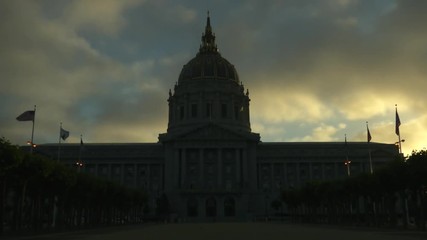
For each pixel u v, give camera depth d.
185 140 146.75
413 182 54.50
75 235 48.22
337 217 98.00
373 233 47.50
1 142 44.28
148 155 155.25
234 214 133.00
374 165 154.62
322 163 155.88
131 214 115.69
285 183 153.88
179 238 40.72
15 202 59.56
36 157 52.25
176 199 133.38
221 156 146.38
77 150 155.38
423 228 54.75
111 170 155.50
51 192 62.22
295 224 88.12
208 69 173.12
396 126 70.25
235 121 167.62
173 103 173.25
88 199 75.00
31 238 42.09
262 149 156.62
